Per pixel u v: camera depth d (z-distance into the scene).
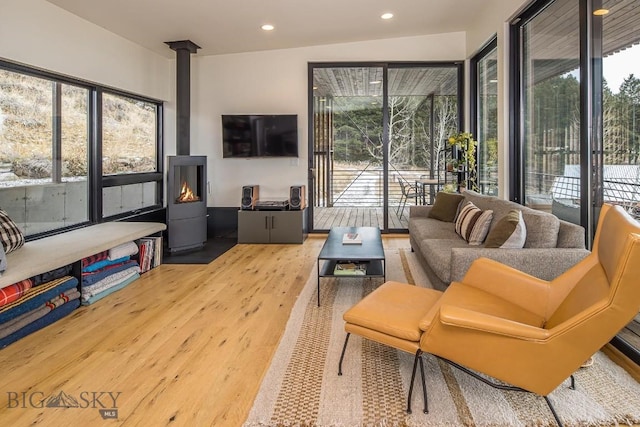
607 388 2.12
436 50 6.29
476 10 5.25
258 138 6.27
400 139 6.55
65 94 4.36
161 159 6.21
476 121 6.09
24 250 3.32
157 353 2.57
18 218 3.82
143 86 5.52
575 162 3.25
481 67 5.88
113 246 3.74
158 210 5.96
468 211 3.99
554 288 2.21
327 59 6.36
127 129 5.47
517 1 4.13
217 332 2.87
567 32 3.38
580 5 3.08
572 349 1.66
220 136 6.49
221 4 4.32
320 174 6.59
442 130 6.48
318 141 6.57
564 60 3.44
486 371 1.81
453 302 2.18
